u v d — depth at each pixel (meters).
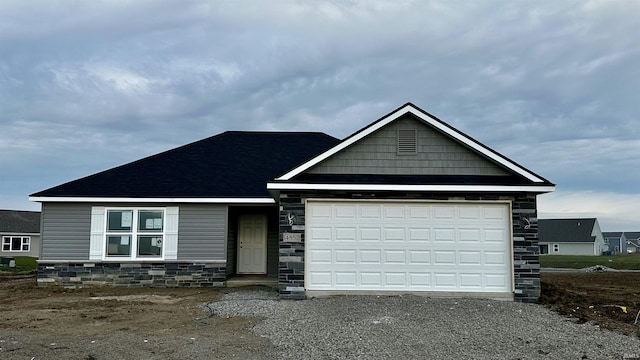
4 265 33.81
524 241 12.32
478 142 12.84
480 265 12.39
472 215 12.54
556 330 9.18
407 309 10.58
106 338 8.47
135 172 17.84
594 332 9.06
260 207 18.05
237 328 9.30
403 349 7.89
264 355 7.57
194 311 11.15
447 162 13.06
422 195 12.55
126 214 16.45
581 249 67.44
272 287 15.75
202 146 20.34
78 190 16.36
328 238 12.52
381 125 12.98
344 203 12.62
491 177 12.84
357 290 12.38
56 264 16.17
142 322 9.87
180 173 17.86
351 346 8.02
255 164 18.89
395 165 13.07
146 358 7.33
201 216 16.48
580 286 17.64
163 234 16.39
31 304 12.25
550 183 12.15
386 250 12.50
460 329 9.09
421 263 12.45
